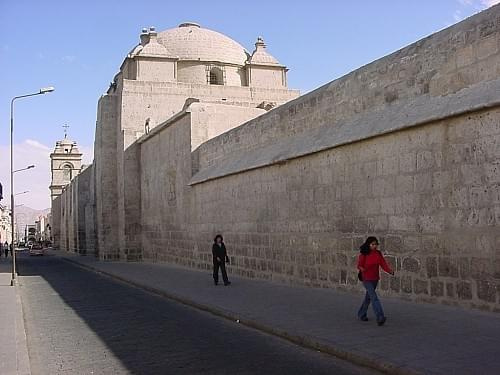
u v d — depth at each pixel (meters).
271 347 8.31
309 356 7.65
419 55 11.12
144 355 8.07
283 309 11.08
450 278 9.80
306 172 14.52
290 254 15.38
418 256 10.56
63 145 91.88
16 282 20.47
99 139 37.78
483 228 9.12
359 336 8.10
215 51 40.62
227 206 19.94
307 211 14.47
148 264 29.55
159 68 37.81
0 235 86.12
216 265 16.44
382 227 11.57
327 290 13.47
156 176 30.19
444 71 10.38
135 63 37.81
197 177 22.89
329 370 6.85
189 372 6.98
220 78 40.69
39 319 11.99
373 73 12.54
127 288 18.30
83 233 55.12
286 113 16.39
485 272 9.09
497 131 8.90
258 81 41.66
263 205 17.02
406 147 10.91
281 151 15.86
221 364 7.34
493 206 8.95
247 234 18.20
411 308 10.04
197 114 24.00
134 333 9.86
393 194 11.26
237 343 8.68
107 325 10.86
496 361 6.31
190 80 39.75
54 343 9.30
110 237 36.44
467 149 9.47
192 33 41.38
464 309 9.43
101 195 36.75
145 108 35.66
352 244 12.59
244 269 18.44
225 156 20.88
